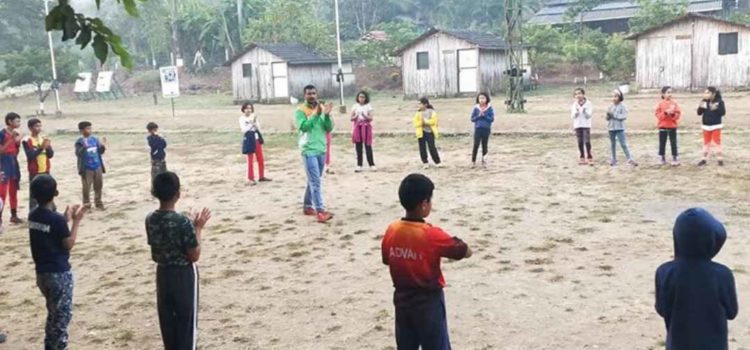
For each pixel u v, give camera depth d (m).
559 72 45.28
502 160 16.34
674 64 33.59
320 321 6.68
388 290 7.48
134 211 12.62
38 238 5.50
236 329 6.56
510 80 27.61
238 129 26.55
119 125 30.52
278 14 50.94
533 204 11.33
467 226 10.03
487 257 8.45
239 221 11.20
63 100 53.19
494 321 6.45
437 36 39.69
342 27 64.62
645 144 17.48
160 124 30.05
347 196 12.80
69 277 5.64
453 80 39.53
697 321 3.71
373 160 16.89
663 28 33.66
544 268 7.93
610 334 6.04
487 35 41.81
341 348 6.01
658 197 11.38
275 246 9.52
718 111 13.78
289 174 15.91
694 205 10.66
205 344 6.21
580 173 14.03
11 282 8.52
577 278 7.53
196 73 57.69
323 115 10.70
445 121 25.28
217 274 8.34
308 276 8.10
